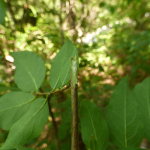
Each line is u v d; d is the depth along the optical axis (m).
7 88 0.30
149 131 0.16
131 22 1.59
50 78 0.16
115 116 0.17
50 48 0.72
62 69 0.16
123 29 1.39
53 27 0.76
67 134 0.62
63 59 0.16
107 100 0.72
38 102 0.16
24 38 0.56
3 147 0.14
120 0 1.16
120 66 1.29
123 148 0.15
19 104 0.16
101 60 0.90
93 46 0.83
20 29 0.45
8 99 0.16
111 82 1.04
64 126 0.65
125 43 1.12
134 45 1.01
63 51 0.17
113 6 1.10
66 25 0.87
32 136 0.14
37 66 0.18
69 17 0.82
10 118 0.16
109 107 0.17
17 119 0.16
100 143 0.15
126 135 0.16
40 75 0.18
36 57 0.18
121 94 0.17
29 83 0.17
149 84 0.18
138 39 1.05
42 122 0.15
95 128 0.16
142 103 0.18
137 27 1.50
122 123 0.16
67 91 0.77
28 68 0.18
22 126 0.15
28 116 0.15
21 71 0.18
